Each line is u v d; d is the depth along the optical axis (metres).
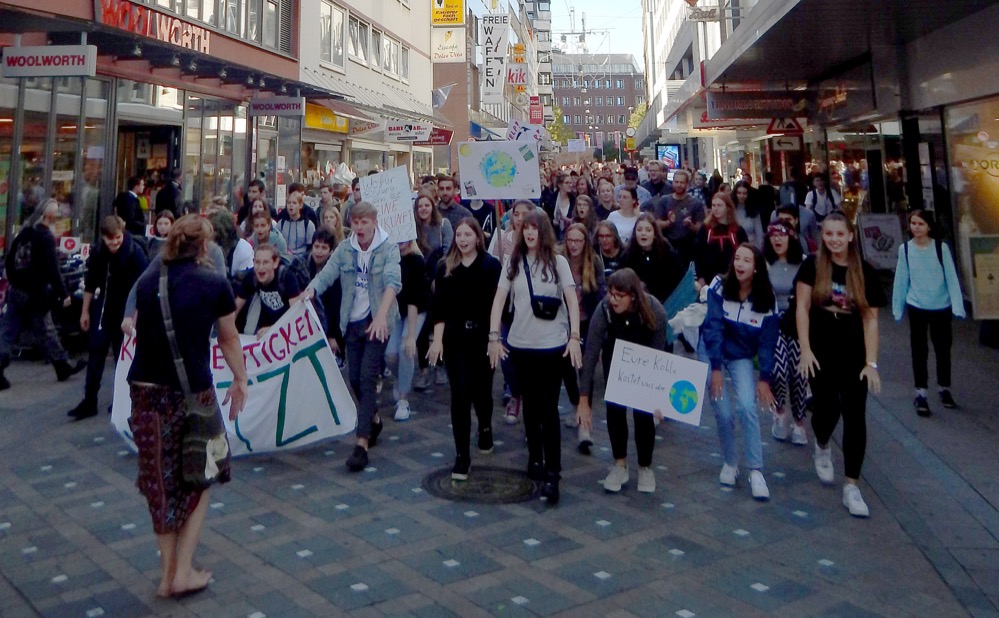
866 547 4.79
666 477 6.04
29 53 10.48
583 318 7.11
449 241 8.61
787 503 5.50
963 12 12.13
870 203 16.55
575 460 6.44
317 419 6.37
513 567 4.46
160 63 14.06
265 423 6.25
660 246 7.40
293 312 6.33
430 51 34.22
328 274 6.52
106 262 7.36
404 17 30.73
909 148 14.48
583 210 9.10
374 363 6.25
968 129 12.72
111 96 14.22
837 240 5.37
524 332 5.59
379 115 23.95
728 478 5.85
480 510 5.32
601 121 153.50
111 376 9.06
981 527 5.07
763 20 13.37
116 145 14.48
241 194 18.59
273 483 5.81
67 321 10.05
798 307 5.55
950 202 13.26
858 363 5.37
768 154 25.11
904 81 14.53
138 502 5.36
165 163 16.58
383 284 6.34
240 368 4.31
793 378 6.70
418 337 8.36
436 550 4.68
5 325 8.43
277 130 20.61
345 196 14.66
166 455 4.02
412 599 4.07
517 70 48.34
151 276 4.09
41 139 12.79
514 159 7.88
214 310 4.12
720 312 5.84
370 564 4.48
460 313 5.85
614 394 5.54
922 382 7.57
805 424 7.46
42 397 8.10
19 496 5.45
